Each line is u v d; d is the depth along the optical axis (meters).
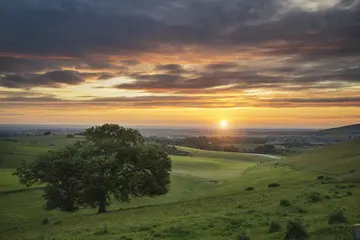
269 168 122.00
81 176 58.12
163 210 42.62
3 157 142.50
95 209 70.12
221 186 91.56
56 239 27.42
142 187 60.97
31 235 33.84
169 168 64.12
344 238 20.38
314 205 33.22
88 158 59.50
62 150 63.97
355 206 31.42
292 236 21.39
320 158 121.88
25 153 156.38
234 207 37.22
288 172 96.94
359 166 81.69
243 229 23.33
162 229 25.69
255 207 34.78
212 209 37.97
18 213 63.34
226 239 22.61
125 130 66.38
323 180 63.91
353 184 52.47
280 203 34.28
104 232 27.31
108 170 57.50
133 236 24.91
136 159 61.34
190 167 158.00
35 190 83.06
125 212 45.56
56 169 59.19
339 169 84.00
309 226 23.94
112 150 61.34
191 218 29.80
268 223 26.28
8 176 102.75
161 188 62.03
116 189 59.34
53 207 61.06
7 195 77.88
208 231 24.86
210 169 155.38
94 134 66.25
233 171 148.12
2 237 35.75
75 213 65.12
